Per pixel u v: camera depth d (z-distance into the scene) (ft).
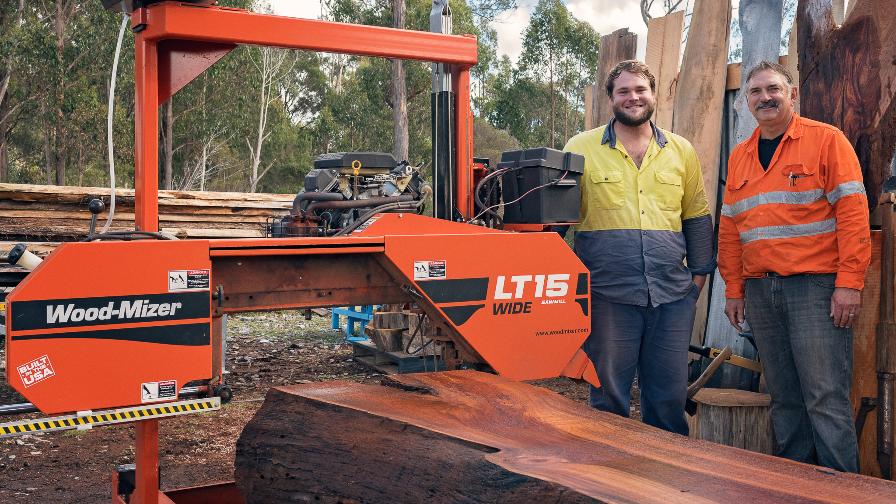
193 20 9.23
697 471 5.74
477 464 6.04
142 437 9.20
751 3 17.74
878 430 12.33
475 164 11.91
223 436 17.12
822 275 11.22
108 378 8.00
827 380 11.21
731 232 12.52
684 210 12.98
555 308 10.41
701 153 18.89
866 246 10.82
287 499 8.00
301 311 40.83
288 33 9.78
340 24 10.10
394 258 9.37
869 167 12.41
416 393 8.48
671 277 12.29
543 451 6.25
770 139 11.83
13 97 94.63
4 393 20.84
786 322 11.80
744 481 5.47
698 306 19.25
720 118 18.72
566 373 10.60
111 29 86.38
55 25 88.12
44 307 7.70
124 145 91.91
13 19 89.81
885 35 12.14
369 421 7.29
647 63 20.98
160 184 98.89
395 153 78.59
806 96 13.71
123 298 8.05
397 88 78.79
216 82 101.40
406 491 6.64
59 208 26.81
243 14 9.53
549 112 140.36
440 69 11.32
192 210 30.91
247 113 114.42
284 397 8.43
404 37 10.58
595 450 6.38
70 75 87.25
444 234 9.72
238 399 20.77
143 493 9.24
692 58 19.27
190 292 8.39
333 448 7.56
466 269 9.79
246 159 130.93
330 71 142.41
